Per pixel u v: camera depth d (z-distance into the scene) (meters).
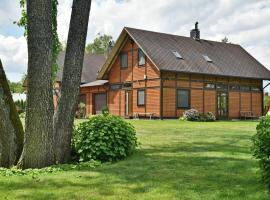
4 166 7.97
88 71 40.31
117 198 5.13
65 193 5.42
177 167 7.21
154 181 6.09
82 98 36.97
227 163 7.57
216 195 5.24
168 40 31.30
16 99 42.72
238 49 36.47
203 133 14.45
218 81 30.75
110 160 8.10
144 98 29.20
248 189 5.54
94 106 35.22
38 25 7.36
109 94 33.19
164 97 27.59
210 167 7.18
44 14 7.40
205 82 29.94
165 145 10.57
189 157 8.35
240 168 7.07
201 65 29.91
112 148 8.23
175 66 27.83
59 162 8.05
